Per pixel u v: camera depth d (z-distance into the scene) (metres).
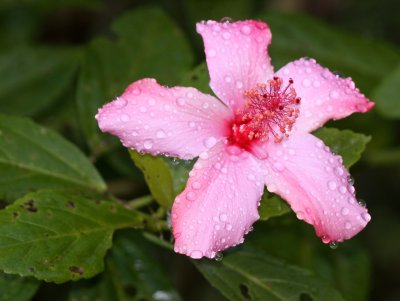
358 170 0.49
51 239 0.33
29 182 0.37
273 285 0.36
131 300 0.38
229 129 0.35
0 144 0.38
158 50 0.44
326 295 0.36
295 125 0.35
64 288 0.48
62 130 0.50
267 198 0.35
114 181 0.47
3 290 0.36
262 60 0.36
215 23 0.36
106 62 0.43
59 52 0.50
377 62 0.50
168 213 0.36
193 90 0.35
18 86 0.49
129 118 0.33
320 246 0.44
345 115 0.35
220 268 0.36
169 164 0.36
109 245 0.34
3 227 0.33
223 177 0.34
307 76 0.36
